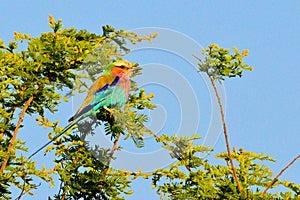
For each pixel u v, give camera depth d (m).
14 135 14.04
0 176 13.52
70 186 13.78
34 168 13.73
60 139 14.46
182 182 13.82
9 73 14.49
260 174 13.58
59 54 14.66
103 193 14.12
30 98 14.45
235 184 12.98
